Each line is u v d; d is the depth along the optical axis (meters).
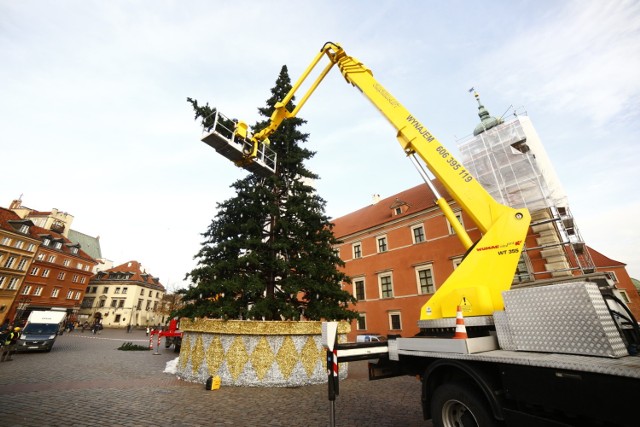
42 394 7.74
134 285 65.25
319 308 10.92
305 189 12.69
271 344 9.88
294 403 7.41
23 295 44.75
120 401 7.29
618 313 3.72
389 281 26.16
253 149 10.66
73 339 29.34
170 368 12.39
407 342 4.69
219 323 10.06
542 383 3.02
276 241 11.55
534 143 14.39
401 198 30.83
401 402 7.45
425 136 6.27
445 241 22.94
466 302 4.59
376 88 7.51
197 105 10.00
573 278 4.92
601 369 2.59
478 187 5.40
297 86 10.13
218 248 10.90
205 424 5.79
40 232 51.25
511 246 4.63
